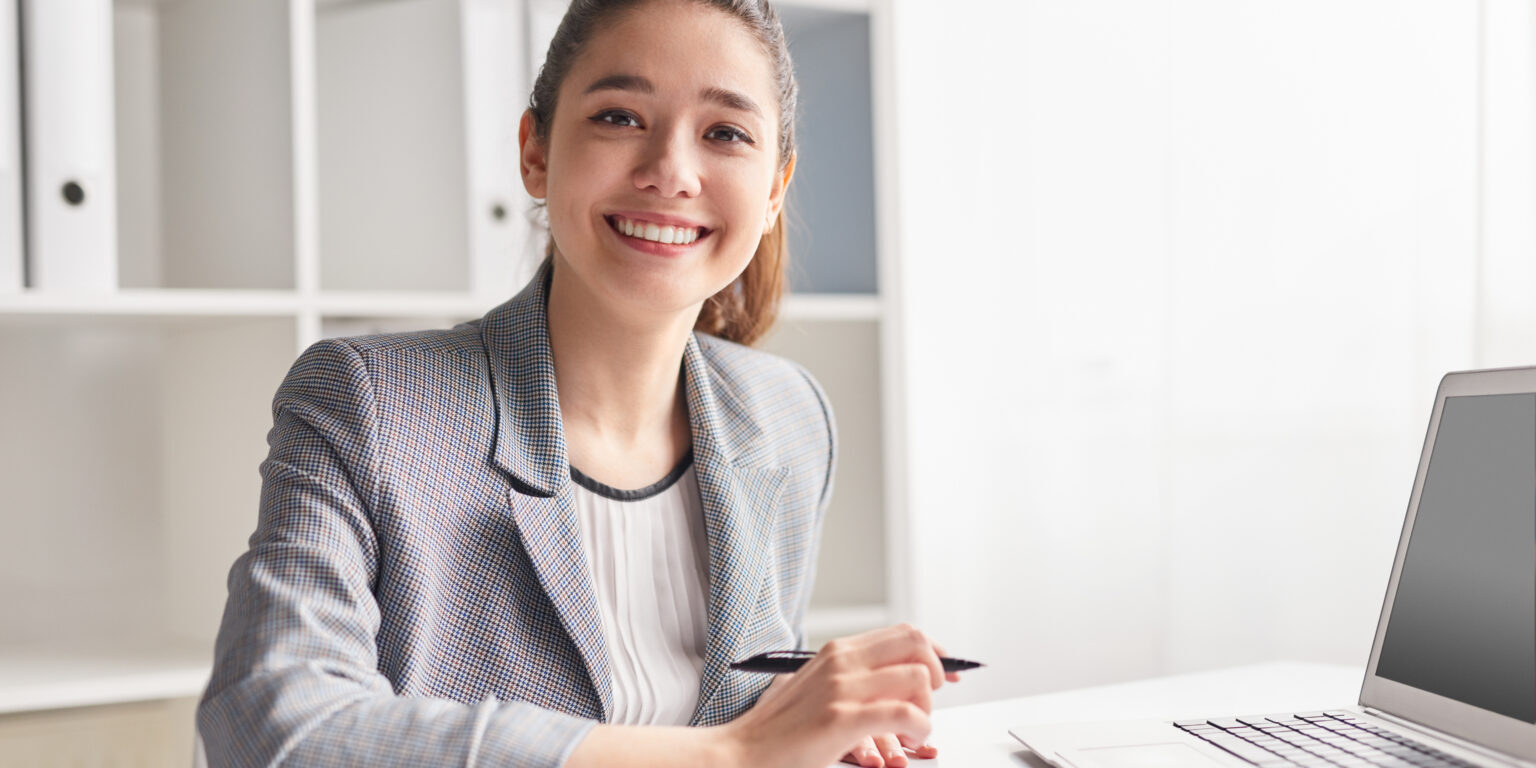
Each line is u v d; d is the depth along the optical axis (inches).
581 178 37.7
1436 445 35.6
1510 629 30.8
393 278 69.2
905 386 77.3
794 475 46.3
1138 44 77.4
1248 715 37.2
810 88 82.8
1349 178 71.7
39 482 72.8
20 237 57.8
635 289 37.9
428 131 67.3
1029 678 78.8
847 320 80.6
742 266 39.9
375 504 34.2
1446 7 68.6
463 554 36.3
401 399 36.2
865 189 79.3
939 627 78.5
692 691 39.3
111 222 59.4
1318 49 72.5
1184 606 75.7
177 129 72.6
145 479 75.2
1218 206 75.3
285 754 27.2
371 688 30.2
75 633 73.3
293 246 62.8
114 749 61.1
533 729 28.4
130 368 74.8
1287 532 73.5
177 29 72.2
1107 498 77.8
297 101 62.4
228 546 67.9
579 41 39.0
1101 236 78.1
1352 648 71.9
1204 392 75.5
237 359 67.1
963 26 80.2
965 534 79.1
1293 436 73.4
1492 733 30.9
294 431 35.1
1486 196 67.0
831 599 81.9
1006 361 79.6
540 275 41.7
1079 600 78.1
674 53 37.6
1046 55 79.7
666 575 41.1
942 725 38.3
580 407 40.8
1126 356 77.5
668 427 43.1
